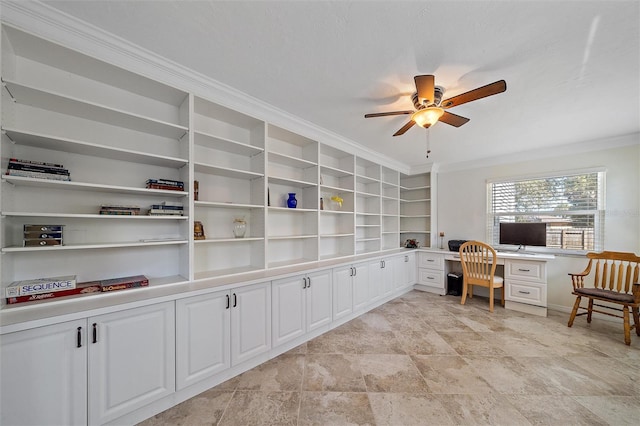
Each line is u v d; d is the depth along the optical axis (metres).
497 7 1.24
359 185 4.12
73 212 1.65
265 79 1.90
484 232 4.14
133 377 1.43
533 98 2.13
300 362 2.11
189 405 1.61
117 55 1.55
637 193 2.95
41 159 1.55
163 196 2.02
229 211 2.44
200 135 1.98
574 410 1.56
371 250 4.11
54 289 1.42
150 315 1.50
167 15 1.30
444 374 1.93
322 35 1.44
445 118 2.04
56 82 1.59
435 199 4.65
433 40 1.47
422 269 4.30
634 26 1.33
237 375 1.93
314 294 2.53
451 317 3.11
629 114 2.42
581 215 3.33
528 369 1.99
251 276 2.13
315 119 2.62
